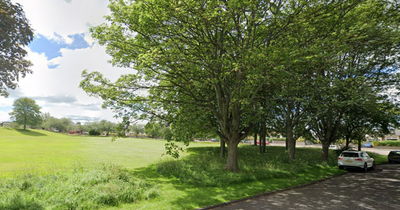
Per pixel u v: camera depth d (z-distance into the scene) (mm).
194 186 9922
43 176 9086
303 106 19062
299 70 12469
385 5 12062
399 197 8984
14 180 8008
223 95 14117
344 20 11570
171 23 11023
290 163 16922
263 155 22703
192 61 10812
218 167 13719
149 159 18234
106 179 8797
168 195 8336
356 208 7465
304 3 10219
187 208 7055
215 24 10500
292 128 19766
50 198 6676
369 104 16859
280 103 17016
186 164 14086
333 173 15539
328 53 10391
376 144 53531
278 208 7398
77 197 6832
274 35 11672
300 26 10250
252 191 9383
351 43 11406
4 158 15750
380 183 12188
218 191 9195
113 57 13109
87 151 22547
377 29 11844
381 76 16312
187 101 13648
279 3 11688
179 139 12812
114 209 6629
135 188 8414
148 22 10508
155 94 13586
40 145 26438
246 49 10391
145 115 13344
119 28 12367
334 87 13812
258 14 10836
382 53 15758
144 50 11711
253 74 9508
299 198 8750
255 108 14203
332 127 22406
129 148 27453
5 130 55438
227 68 10516
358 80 13500
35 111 61094
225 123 13352
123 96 12680
